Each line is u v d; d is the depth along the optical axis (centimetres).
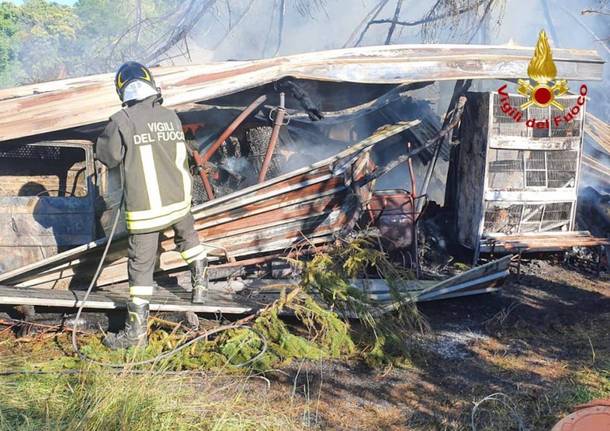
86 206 567
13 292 458
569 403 381
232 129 619
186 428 328
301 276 526
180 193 445
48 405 344
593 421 210
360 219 621
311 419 364
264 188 542
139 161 428
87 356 418
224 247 552
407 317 484
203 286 477
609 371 430
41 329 469
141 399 336
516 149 674
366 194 612
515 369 438
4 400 345
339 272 499
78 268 501
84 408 333
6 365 409
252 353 439
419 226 696
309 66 632
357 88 720
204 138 670
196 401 353
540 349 475
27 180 604
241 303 495
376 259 505
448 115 693
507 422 361
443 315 546
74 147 575
